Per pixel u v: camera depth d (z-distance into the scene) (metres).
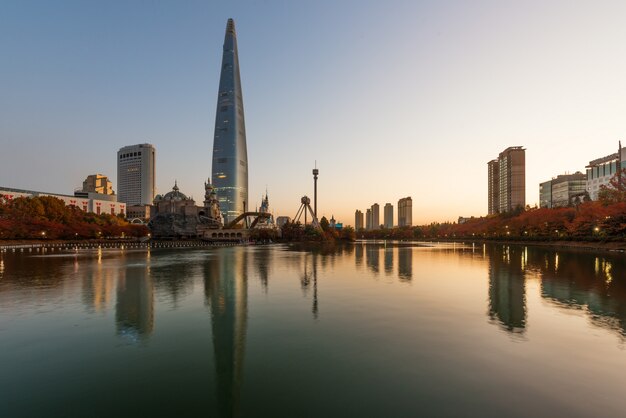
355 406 12.88
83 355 18.00
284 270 52.50
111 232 168.00
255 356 17.61
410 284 38.81
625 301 28.95
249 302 29.66
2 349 18.80
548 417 11.97
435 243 191.25
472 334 20.53
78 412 12.77
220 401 13.43
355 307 27.59
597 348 18.17
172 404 13.30
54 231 133.00
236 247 133.62
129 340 20.16
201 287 37.09
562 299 29.89
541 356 17.17
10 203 139.62
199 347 18.98
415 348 18.38
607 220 93.19
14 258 72.69
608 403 12.80
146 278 43.50
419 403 12.98
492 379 14.78
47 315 25.56
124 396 13.90
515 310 26.11
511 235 159.50
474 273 48.00
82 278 43.31
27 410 12.91
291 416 12.33
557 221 124.69
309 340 19.83
